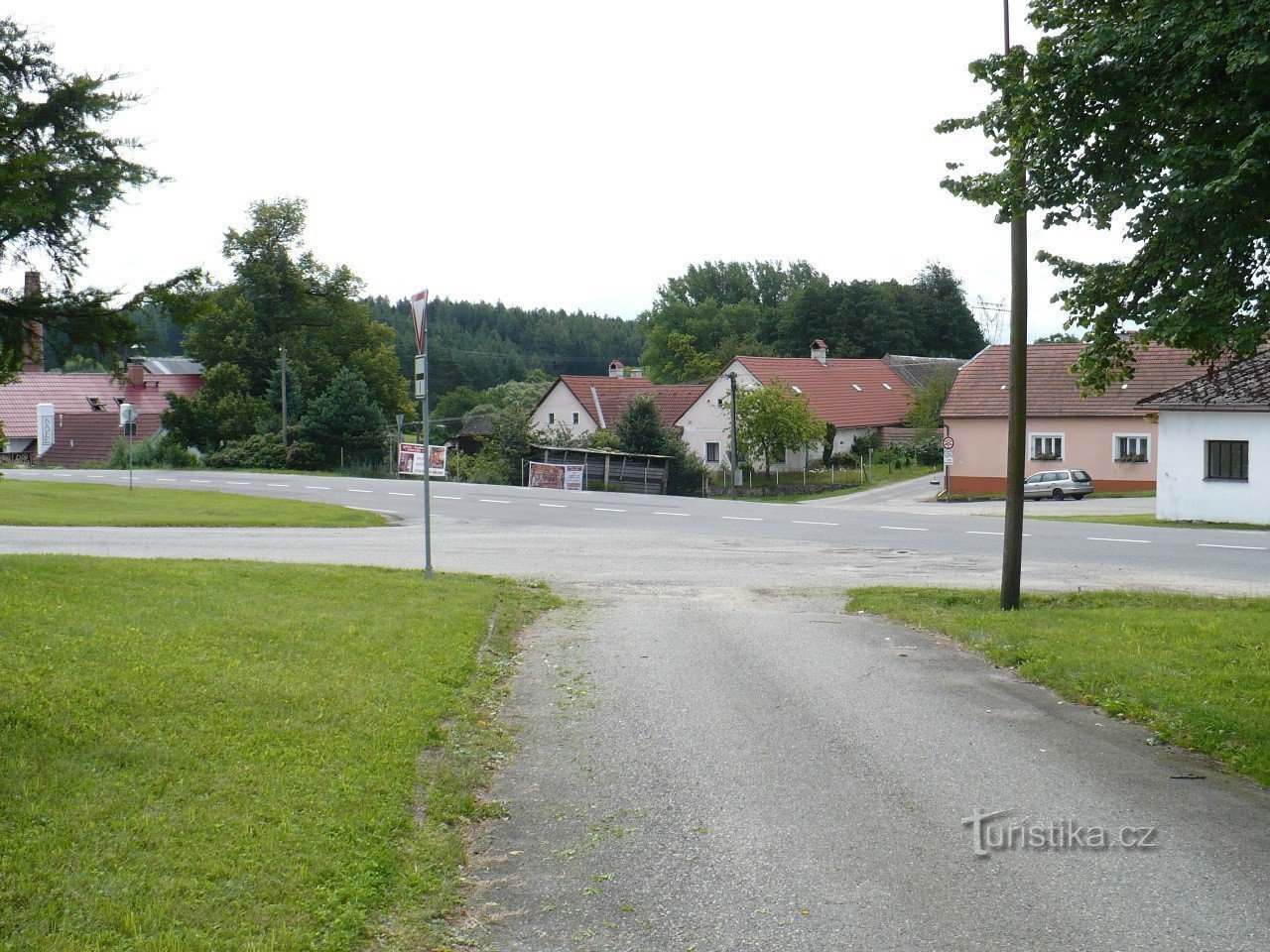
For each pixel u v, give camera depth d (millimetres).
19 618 9234
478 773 6828
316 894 4762
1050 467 51812
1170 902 5062
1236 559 20391
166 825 5227
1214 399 32031
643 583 17141
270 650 9211
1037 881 5305
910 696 9227
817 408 72375
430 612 12383
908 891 5184
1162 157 8977
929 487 57875
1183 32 8945
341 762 6465
